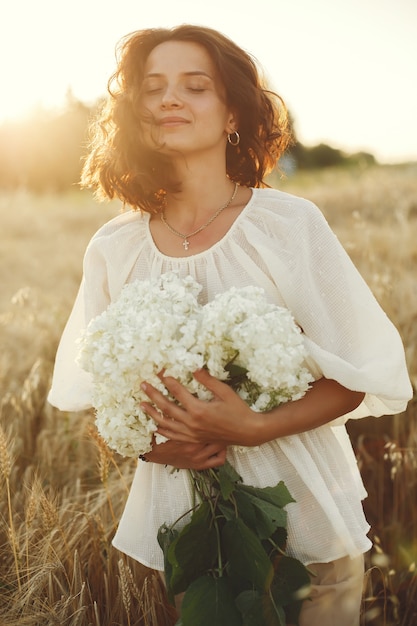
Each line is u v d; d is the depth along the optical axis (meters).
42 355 4.40
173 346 1.67
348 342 1.85
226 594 1.76
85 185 2.32
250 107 2.01
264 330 1.63
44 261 7.96
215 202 2.00
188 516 2.00
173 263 1.98
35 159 20.61
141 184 2.00
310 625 1.96
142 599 2.31
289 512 1.92
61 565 2.30
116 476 3.10
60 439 3.32
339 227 7.52
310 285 1.84
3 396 3.91
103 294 2.15
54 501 2.62
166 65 1.92
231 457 1.94
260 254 1.87
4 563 2.44
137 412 1.77
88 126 2.39
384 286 4.05
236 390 1.80
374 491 3.24
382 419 3.59
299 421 1.80
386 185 9.99
